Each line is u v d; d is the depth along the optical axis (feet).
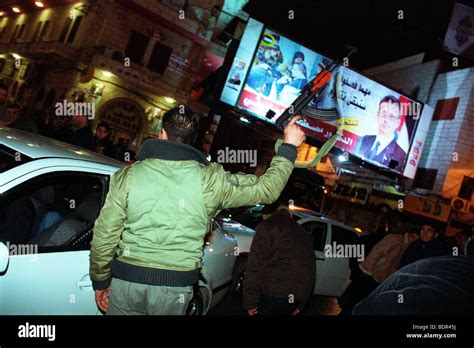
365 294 14.32
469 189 53.62
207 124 57.47
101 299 5.96
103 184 8.74
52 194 9.14
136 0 54.34
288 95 46.83
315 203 39.93
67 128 22.08
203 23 59.52
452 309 2.85
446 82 58.90
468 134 54.85
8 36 83.61
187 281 5.40
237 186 5.52
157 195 5.33
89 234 8.40
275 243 8.89
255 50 45.62
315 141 48.93
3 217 8.21
